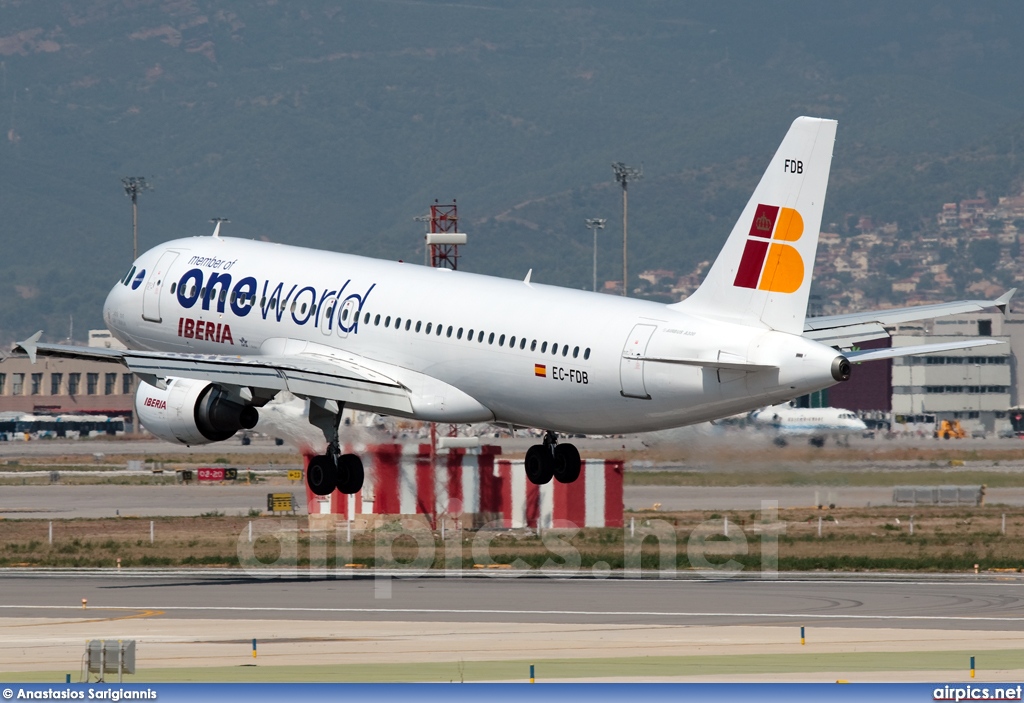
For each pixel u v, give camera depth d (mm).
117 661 90375
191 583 146500
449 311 146750
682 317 133500
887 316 150875
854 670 93188
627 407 135750
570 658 97812
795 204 128125
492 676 91812
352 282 155250
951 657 98000
